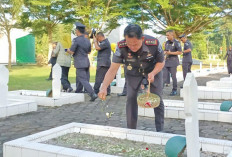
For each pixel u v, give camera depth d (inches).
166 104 252.4
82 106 270.1
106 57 307.3
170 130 182.2
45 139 138.7
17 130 181.6
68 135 148.4
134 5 940.6
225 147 119.3
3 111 219.9
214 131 178.2
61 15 962.1
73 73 706.8
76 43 286.5
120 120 211.3
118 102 295.1
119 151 124.9
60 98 273.4
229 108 214.5
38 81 493.4
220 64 1441.9
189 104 97.0
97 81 315.0
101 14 905.5
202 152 121.6
